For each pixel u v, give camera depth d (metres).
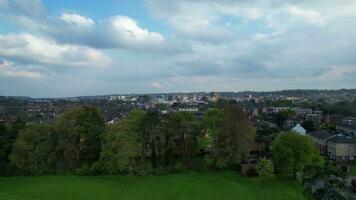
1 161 88.00
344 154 111.31
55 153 90.00
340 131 163.75
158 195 69.12
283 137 85.81
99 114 98.88
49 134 89.69
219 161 90.31
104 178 83.31
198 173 89.31
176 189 73.19
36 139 87.75
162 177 85.00
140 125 93.44
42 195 68.75
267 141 115.44
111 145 86.00
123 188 74.31
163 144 94.81
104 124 98.38
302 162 82.25
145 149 94.81
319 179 46.28
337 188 45.22
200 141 95.06
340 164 99.94
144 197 67.81
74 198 66.94
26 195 68.62
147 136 94.12
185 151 94.50
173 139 94.69
